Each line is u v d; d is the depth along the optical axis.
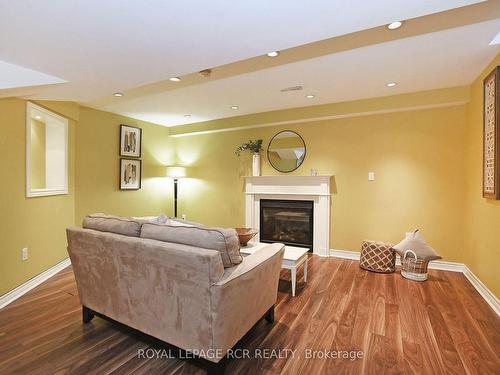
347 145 4.15
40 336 2.05
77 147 4.00
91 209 4.20
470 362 1.78
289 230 4.71
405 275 3.30
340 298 2.74
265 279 2.01
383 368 1.72
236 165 5.11
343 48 2.39
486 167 2.71
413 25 2.04
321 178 4.27
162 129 5.48
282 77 3.04
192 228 1.77
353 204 4.13
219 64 2.20
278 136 4.67
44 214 3.23
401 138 3.81
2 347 1.91
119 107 4.21
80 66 2.21
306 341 2.01
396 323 2.26
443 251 3.62
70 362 1.77
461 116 3.49
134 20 1.57
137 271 1.80
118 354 1.85
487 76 2.65
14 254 2.73
